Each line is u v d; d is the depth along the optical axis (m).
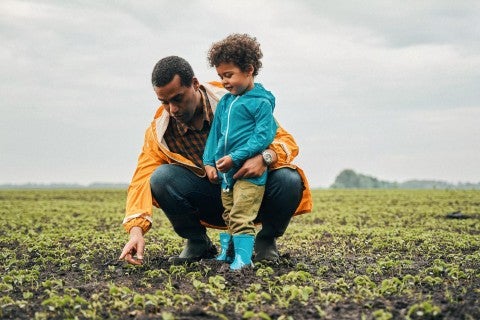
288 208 6.06
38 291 5.37
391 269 6.24
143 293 5.15
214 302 4.77
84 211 16.38
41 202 21.41
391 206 17.73
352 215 14.62
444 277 5.76
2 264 7.02
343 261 6.79
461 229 11.27
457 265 6.24
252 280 5.35
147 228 6.04
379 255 7.51
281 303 4.64
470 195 22.81
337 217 14.14
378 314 4.25
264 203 6.08
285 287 4.87
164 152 6.22
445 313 4.32
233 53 5.56
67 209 17.20
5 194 29.25
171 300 4.81
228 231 6.39
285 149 5.99
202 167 6.45
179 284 5.37
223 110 5.88
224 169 5.52
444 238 9.17
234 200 5.71
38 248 8.08
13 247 8.63
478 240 8.91
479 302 4.62
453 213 14.30
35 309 4.73
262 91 5.81
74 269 6.42
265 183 5.85
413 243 8.55
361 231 10.31
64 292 5.18
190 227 6.54
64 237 9.62
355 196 24.06
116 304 4.61
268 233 6.31
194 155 6.45
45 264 6.90
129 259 5.72
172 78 5.62
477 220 12.91
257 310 4.53
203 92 6.23
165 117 6.27
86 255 7.22
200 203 6.35
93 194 29.66
